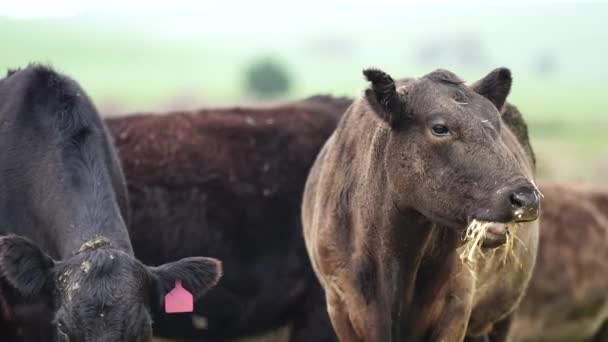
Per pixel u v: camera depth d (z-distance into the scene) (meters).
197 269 9.02
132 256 9.02
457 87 8.69
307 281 12.84
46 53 139.75
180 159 12.89
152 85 106.06
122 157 12.84
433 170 8.41
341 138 10.12
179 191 12.76
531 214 7.80
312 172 11.18
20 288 8.67
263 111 13.52
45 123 10.53
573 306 13.89
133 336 8.40
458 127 8.32
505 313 10.76
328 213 9.96
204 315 12.69
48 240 10.02
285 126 13.26
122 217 10.72
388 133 9.03
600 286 13.97
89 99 11.16
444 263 9.32
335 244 9.84
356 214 9.60
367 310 9.53
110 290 8.49
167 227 12.66
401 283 9.32
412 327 9.51
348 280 9.71
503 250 9.99
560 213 14.09
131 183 12.69
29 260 8.70
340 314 9.92
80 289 8.49
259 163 13.02
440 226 9.11
